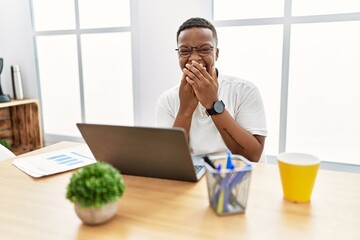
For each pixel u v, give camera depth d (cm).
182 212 70
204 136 130
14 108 295
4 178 94
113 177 66
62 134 298
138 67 244
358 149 201
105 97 271
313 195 77
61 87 289
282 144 215
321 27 194
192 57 123
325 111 204
